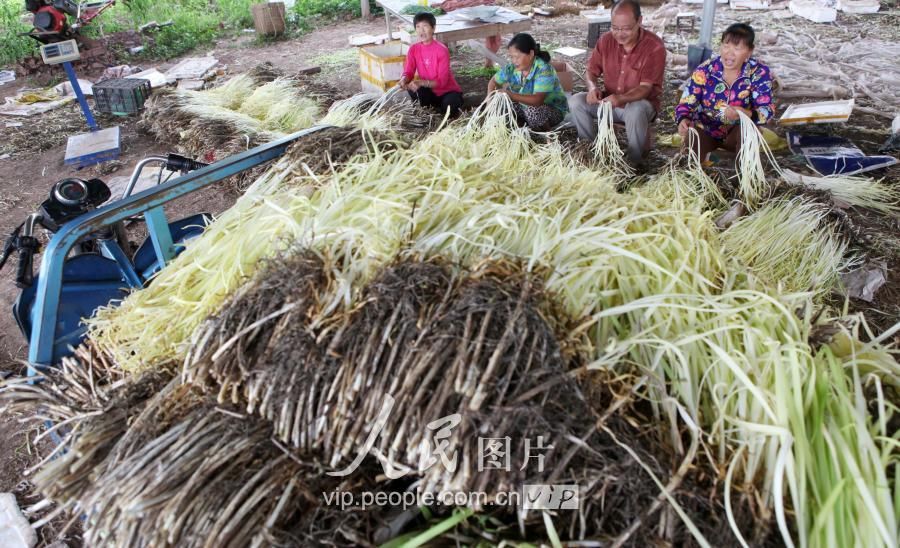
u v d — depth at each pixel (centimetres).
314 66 780
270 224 209
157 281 207
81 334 213
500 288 151
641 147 416
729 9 929
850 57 664
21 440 249
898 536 140
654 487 138
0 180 513
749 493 139
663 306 171
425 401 136
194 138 500
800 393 152
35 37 629
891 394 175
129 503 135
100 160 538
